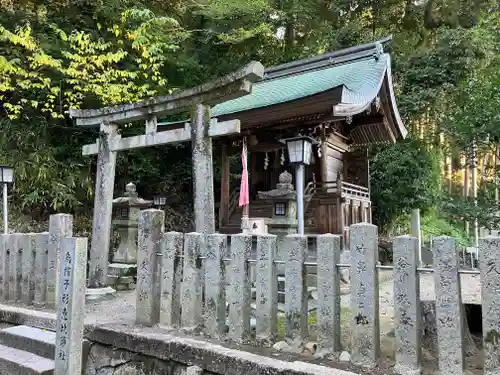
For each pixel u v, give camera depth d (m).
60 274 3.33
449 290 2.44
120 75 10.32
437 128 13.93
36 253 4.98
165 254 3.79
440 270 2.48
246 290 3.31
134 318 4.25
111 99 9.88
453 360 2.39
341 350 2.92
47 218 10.55
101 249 5.94
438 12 16.11
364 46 11.60
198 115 5.37
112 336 3.67
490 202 6.11
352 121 11.02
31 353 3.94
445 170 17.91
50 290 4.77
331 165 11.16
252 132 9.98
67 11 11.05
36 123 10.88
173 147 13.31
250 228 6.31
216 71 14.55
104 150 6.23
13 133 10.47
